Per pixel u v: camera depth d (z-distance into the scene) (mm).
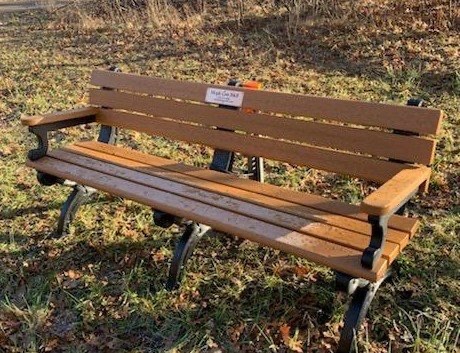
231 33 6934
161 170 2834
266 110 2711
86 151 3129
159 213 2441
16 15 10094
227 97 2842
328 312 2369
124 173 2783
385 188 1966
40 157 3035
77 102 5195
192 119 2982
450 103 4344
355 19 6359
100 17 8867
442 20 5898
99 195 3434
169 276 2557
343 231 2121
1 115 5035
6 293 2662
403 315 2322
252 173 3043
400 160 2334
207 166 3785
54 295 2615
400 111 2324
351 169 2463
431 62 5145
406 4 6418
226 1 8312
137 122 3203
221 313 2402
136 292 2578
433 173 3359
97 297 2562
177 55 6480
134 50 6906
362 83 4953
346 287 1933
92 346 2307
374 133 2389
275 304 2449
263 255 2791
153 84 3133
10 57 7055
